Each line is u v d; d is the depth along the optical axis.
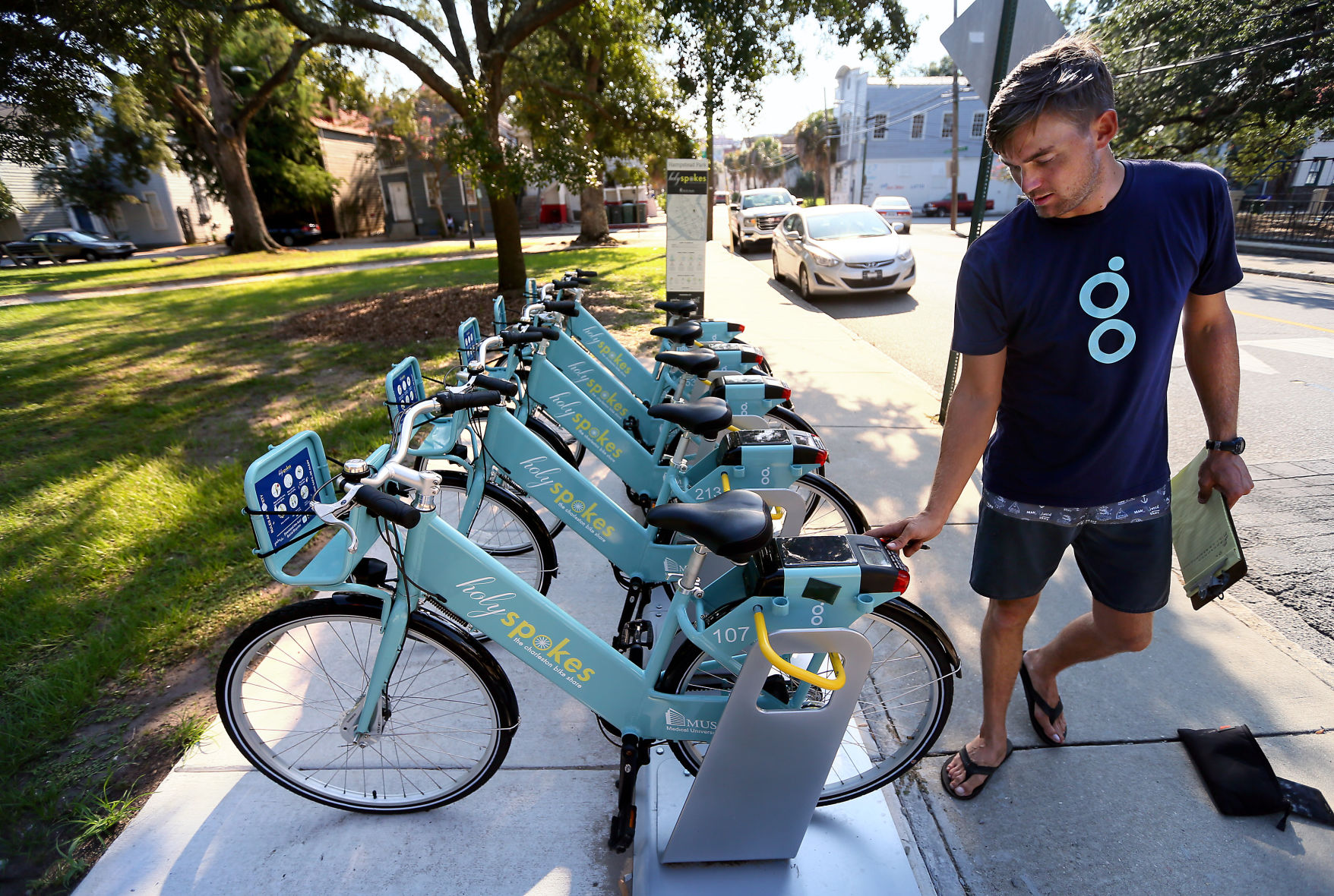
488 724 2.35
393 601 1.81
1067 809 2.06
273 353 7.95
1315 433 4.86
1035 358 1.67
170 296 13.77
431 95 27.38
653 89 12.30
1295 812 2.00
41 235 26.12
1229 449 1.80
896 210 29.00
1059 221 1.56
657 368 4.11
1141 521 1.76
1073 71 1.39
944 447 1.79
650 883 1.77
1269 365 6.43
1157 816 2.03
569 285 4.52
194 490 4.10
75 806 2.09
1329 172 20.72
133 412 5.85
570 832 1.99
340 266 19.06
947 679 1.94
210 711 2.46
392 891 1.83
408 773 2.14
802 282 11.02
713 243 22.44
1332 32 12.66
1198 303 1.74
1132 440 1.70
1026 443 1.78
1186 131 16.38
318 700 2.43
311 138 29.84
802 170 62.19
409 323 9.30
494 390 2.46
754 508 1.59
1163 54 15.30
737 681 1.55
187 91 22.61
